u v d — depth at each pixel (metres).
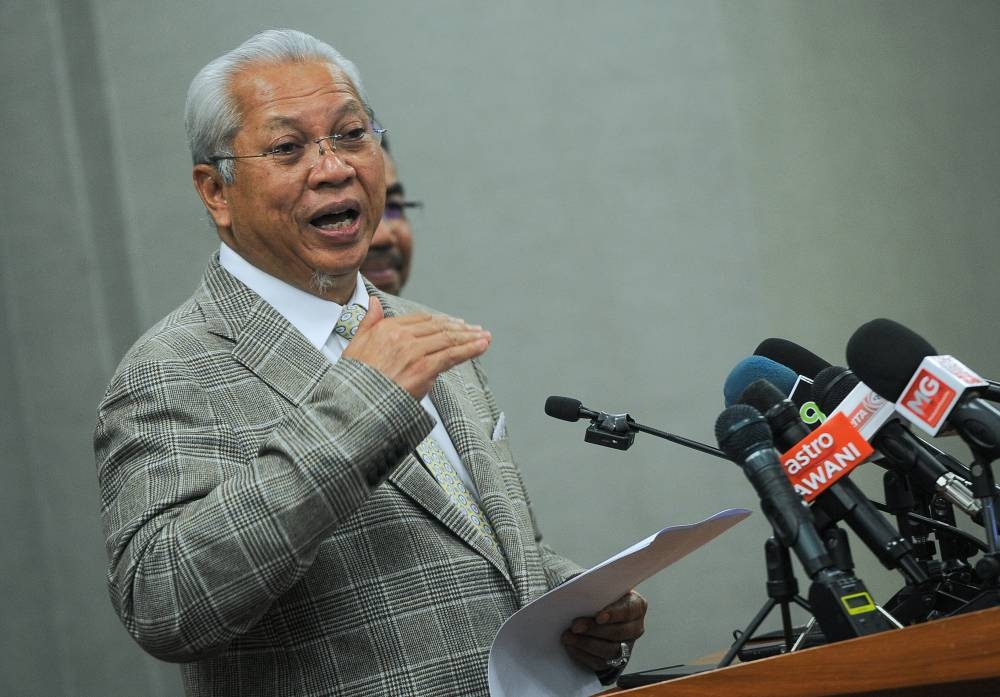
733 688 4.61
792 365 7.29
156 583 6.18
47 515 17.75
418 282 18.98
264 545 6.03
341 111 7.73
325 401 6.25
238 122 7.65
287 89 7.66
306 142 7.64
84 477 17.88
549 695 6.73
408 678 6.69
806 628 6.73
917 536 6.09
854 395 5.49
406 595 6.91
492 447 8.24
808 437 5.43
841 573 4.95
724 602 18.00
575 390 18.70
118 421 6.96
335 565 6.88
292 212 7.55
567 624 6.89
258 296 7.69
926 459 5.58
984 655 3.99
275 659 6.81
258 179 7.58
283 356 7.39
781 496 5.14
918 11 19.19
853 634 4.75
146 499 6.58
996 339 18.59
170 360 7.16
